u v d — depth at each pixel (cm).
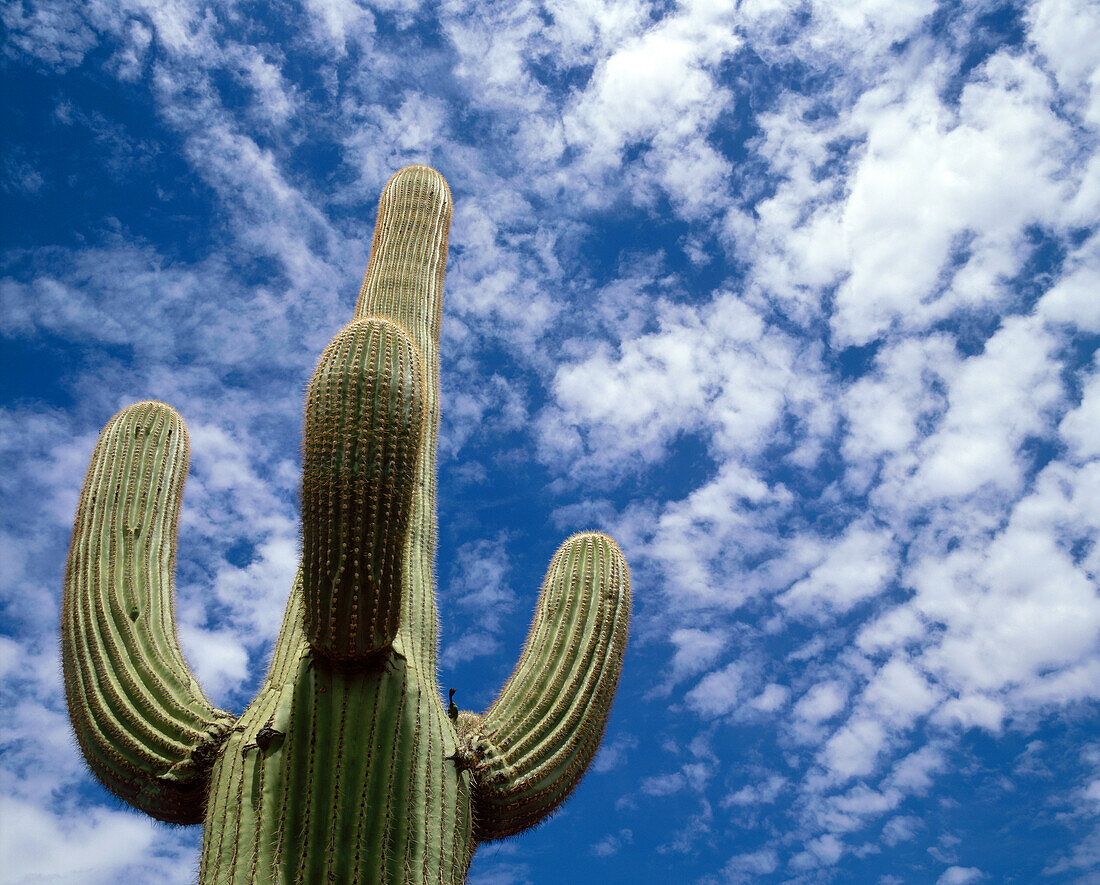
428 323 740
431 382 699
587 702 546
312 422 479
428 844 432
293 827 425
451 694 522
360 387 478
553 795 518
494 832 504
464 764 472
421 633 527
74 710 514
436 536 612
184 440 650
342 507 448
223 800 438
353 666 467
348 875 407
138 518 586
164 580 569
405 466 468
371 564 446
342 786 430
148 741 479
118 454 612
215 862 417
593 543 630
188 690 503
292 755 444
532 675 552
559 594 598
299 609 535
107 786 493
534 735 520
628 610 608
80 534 575
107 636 523
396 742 451
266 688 497
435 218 826
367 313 725
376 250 800
